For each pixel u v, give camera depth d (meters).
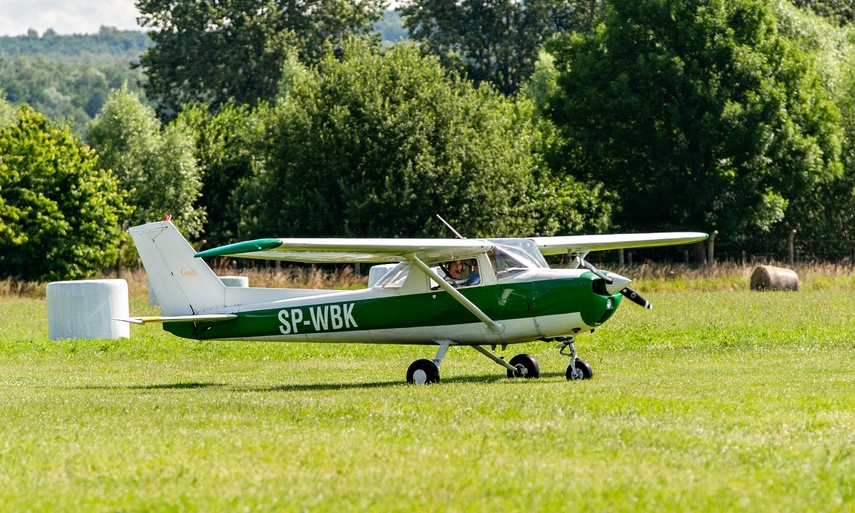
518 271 45.09
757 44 151.50
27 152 140.75
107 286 73.25
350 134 146.50
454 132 150.75
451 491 21.61
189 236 181.62
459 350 60.78
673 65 145.88
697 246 151.00
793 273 105.94
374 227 143.88
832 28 191.25
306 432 29.47
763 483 22.23
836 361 49.28
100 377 51.62
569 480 22.45
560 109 157.50
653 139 149.62
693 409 32.81
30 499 21.70
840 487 21.86
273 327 48.41
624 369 48.75
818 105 154.25
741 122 144.00
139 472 23.95
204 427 31.02
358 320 47.00
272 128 151.38
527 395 37.66
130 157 179.75
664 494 21.22
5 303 112.81
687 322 72.69
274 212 149.62
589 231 172.00
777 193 151.75
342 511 20.20
